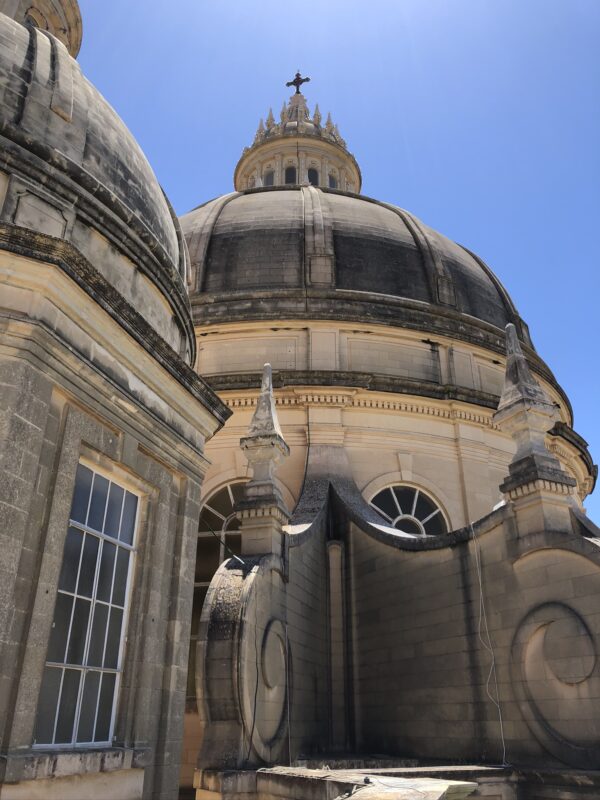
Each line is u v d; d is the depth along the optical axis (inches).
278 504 520.4
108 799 287.9
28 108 378.3
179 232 537.3
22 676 253.0
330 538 655.8
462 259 1088.2
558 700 425.7
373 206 1120.2
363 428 778.2
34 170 347.6
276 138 1651.1
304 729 522.6
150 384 363.6
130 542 343.6
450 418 815.7
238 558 486.0
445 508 766.5
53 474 288.0
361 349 848.3
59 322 298.5
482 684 480.1
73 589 296.5
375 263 948.0
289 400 776.9
